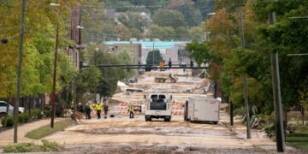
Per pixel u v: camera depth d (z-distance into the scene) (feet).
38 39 359.46
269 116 331.36
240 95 344.49
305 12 178.91
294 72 217.77
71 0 274.16
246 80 296.10
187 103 486.79
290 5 184.44
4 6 254.47
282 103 226.38
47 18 263.90
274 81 206.08
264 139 279.08
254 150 205.46
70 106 547.49
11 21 254.06
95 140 255.09
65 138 271.69
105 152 185.37
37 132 291.17
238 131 351.46
